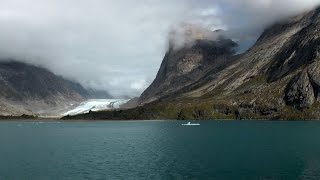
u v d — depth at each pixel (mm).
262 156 152500
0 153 177375
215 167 129750
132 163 140375
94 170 128250
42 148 199125
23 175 121938
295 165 131000
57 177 118688
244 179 112438
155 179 113438
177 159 147875
